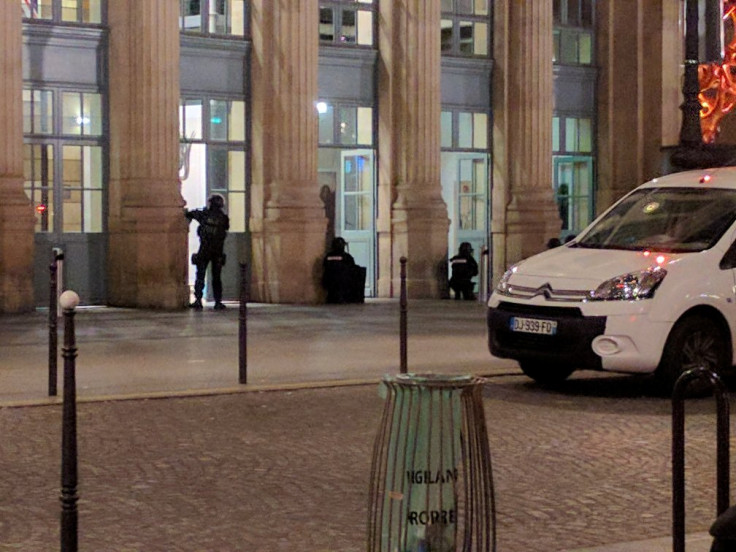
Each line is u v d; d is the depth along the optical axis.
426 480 5.36
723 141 30.91
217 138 25.31
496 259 28.83
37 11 23.11
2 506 7.95
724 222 12.74
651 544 7.09
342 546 7.13
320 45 26.34
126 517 7.72
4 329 18.97
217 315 21.92
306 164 25.25
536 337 12.45
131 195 23.27
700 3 17.70
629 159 30.45
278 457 9.47
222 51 25.22
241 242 25.56
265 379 13.44
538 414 11.52
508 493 8.51
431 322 20.78
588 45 30.64
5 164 21.81
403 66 26.86
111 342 17.14
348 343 17.19
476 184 28.88
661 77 30.12
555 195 30.11
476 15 28.53
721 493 6.43
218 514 7.82
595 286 12.19
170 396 12.12
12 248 21.73
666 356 12.12
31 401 11.56
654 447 10.04
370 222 27.28
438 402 5.36
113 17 23.67
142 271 23.12
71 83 23.41
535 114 28.52
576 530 7.59
